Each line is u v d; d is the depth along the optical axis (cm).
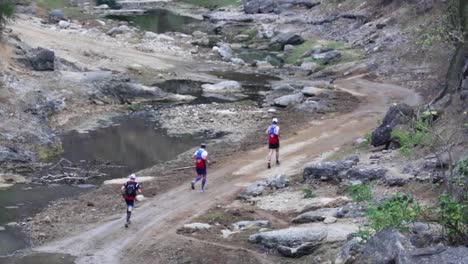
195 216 2345
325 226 1978
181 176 2944
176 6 9881
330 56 5975
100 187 2834
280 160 3073
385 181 2305
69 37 6112
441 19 4491
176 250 2009
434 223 1576
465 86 2794
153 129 3912
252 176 2856
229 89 5003
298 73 5725
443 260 1305
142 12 9112
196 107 4438
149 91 4675
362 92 4709
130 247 2086
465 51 3027
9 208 2553
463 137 2445
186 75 5462
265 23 7962
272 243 1931
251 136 3678
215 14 8781
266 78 5509
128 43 6344
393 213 1560
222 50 6450
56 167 3169
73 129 3878
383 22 6469
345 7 7581
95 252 2061
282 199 2441
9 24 5903
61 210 2525
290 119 4009
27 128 3556
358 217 2028
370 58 5716
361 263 1473
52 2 8444
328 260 1736
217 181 2817
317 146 3284
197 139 3688
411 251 1370
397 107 2912
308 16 7894
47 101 4069
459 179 1584
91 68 5116
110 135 3775
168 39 6812
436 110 2856
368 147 2972
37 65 4575
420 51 5147
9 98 3872
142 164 3234
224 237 2078
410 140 2659
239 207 2411
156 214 2398
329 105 4272
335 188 2461
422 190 2156
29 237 2222
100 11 8962
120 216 2403
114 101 4500
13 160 3150
